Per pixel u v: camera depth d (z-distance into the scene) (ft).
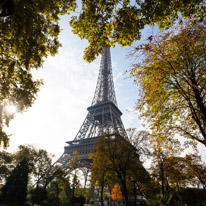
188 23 38.63
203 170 135.95
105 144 106.11
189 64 38.78
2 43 31.99
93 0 25.40
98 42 29.43
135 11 24.84
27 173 157.48
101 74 351.87
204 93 41.24
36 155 163.94
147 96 43.73
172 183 145.59
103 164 105.50
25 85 39.50
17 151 188.65
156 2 24.23
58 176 156.56
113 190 193.16
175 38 38.34
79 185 176.65
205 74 38.34
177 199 159.12
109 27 26.58
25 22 26.89
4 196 143.54
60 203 180.24
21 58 34.12
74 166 164.25
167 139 47.88
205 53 37.60
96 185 140.36
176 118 50.42
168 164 122.31
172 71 39.01
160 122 45.52
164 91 44.60
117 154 102.47
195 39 37.52
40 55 35.70
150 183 137.18
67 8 31.07
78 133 273.95
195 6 26.02
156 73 40.14
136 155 101.45
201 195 140.05
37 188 163.84
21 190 147.33
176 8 25.16
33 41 31.40
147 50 35.65
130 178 125.18
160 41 40.19
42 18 32.53
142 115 48.96
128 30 25.81
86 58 32.27
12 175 154.10
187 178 140.46
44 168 160.56
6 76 38.11
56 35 34.88
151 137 52.06
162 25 27.89
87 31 29.37
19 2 24.77
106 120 257.96
